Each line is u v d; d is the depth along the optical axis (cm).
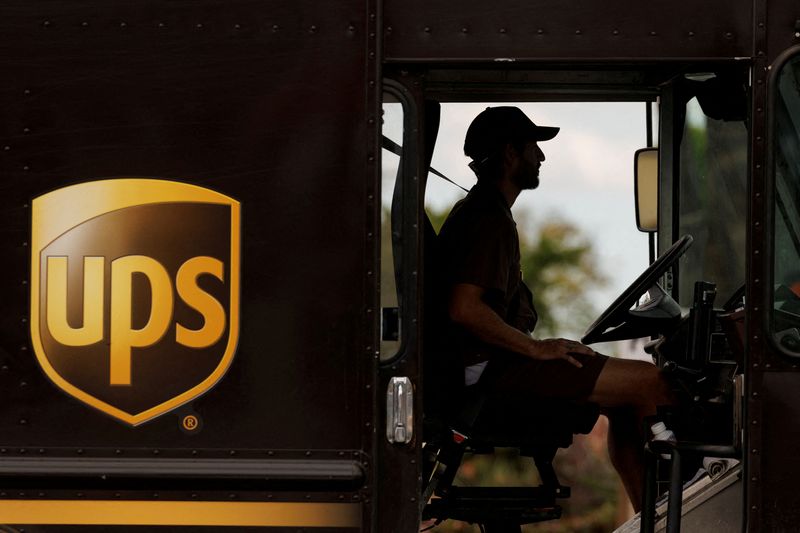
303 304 1007
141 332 1005
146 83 1016
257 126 1014
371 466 1002
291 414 1002
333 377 1005
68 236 1009
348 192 1012
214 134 1013
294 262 1009
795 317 1012
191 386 1004
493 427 1162
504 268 1180
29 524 999
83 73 1015
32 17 1016
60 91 1015
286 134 1014
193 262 1008
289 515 1001
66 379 1004
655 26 1018
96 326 1006
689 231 1325
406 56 1018
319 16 1019
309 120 1015
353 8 1019
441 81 1299
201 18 1018
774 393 1008
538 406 1169
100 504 1000
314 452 1002
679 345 1152
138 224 1009
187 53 1016
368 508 1001
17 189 1011
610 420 1266
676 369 1123
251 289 1007
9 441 1002
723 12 1020
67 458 999
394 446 1013
